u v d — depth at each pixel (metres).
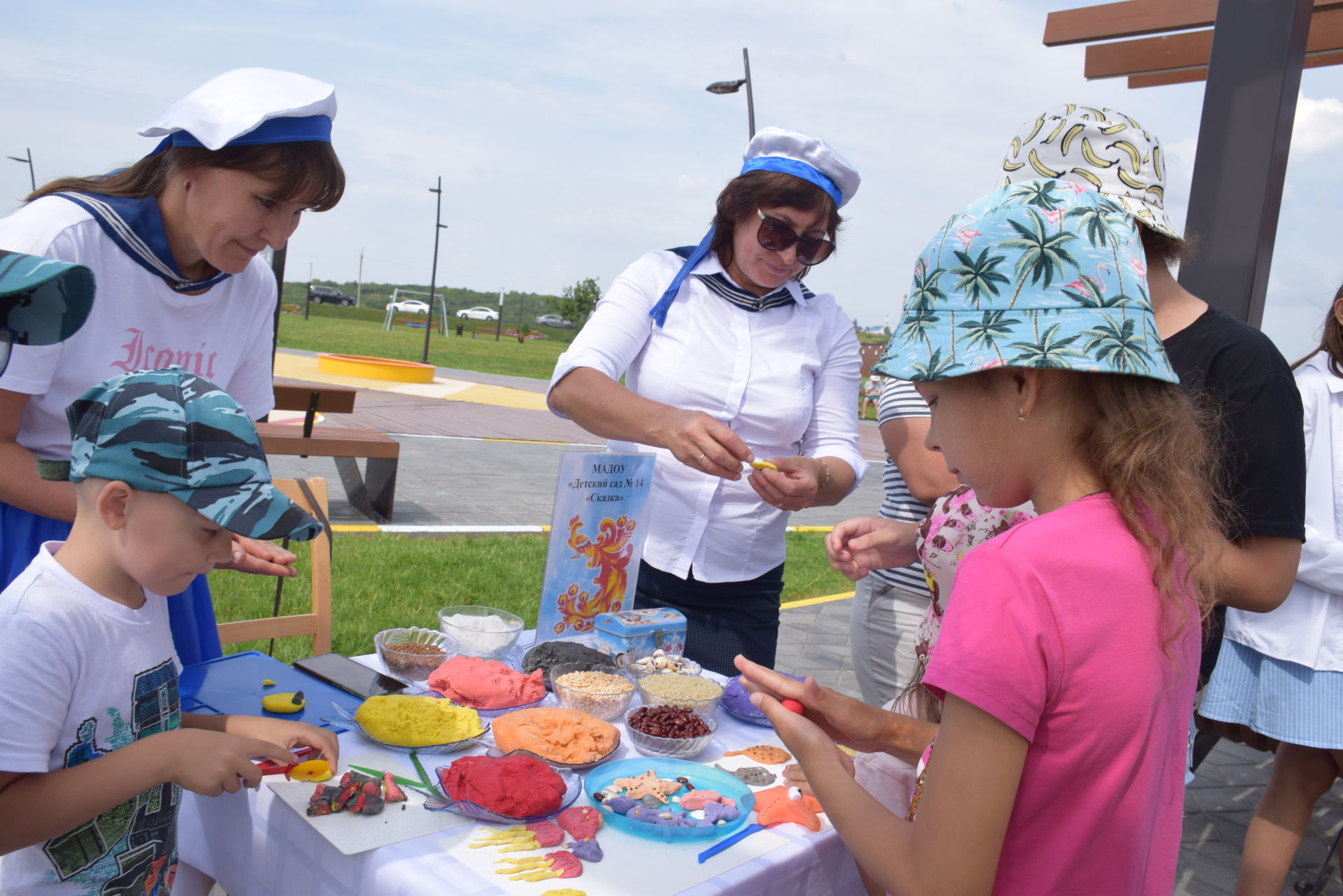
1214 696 2.80
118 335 1.93
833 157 2.38
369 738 1.75
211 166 1.79
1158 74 4.92
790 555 8.45
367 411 15.76
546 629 2.36
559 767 1.68
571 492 2.32
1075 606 1.03
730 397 2.57
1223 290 3.21
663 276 2.65
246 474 1.37
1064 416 1.10
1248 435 1.77
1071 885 1.07
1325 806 4.05
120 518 1.36
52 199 1.84
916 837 1.07
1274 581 1.78
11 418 1.79
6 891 1.39
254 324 2.29
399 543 6.69
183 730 1.40
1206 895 3.27
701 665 2.55
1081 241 1.06
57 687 1.33
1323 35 4.27
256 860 1.59
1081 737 1.03
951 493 2.02
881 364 1.17
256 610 4.85
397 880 1.33
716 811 1.55
